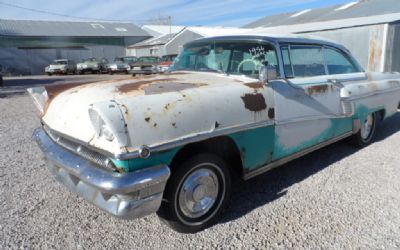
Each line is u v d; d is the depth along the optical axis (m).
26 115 7.88
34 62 32.69
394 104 5.38
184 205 2.64
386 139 5.37
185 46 4.12
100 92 2.65
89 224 2.82
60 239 2.61
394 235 2.65
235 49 3.49
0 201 3.19
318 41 3.96
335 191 3.43
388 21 10.40
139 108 2.26
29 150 4.81
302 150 3.58
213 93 2.68
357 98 4.31
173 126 2.38
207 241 2.61
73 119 2.56
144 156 2.21
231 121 2.73
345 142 4.99
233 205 3.17
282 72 3.33
